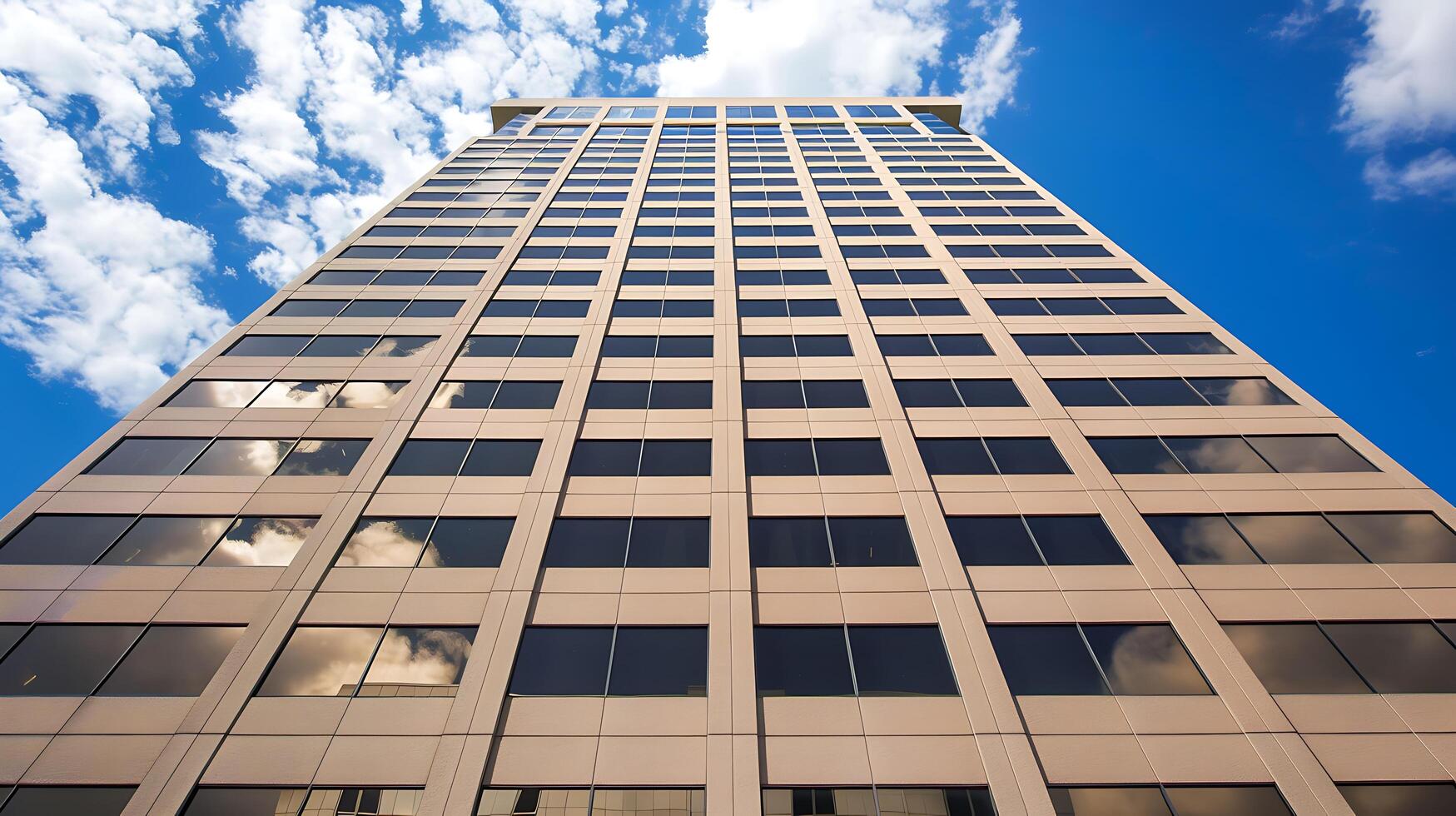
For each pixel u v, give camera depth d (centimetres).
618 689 1587
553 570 1861
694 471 2192
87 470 2108
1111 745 1477
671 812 1386
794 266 3341
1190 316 2897
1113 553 1912
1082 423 2366
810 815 1384
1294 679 1584
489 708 1520
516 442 2283
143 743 1474
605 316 2923
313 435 2295
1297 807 1366
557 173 4438
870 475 2184
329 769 1432
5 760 1424
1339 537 1917
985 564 1891
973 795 1411
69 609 1723
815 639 1709
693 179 4391
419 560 1886
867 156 4884
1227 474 2141
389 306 2953
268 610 1722
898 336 2850
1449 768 1412
